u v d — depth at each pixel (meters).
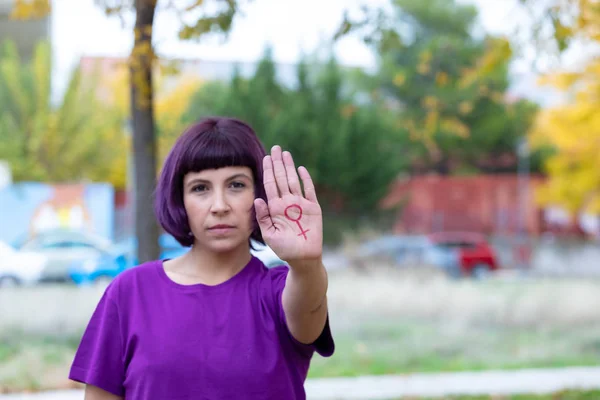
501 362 8.27
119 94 26.31
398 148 27.52
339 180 25.00
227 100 24.36
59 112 26.19
